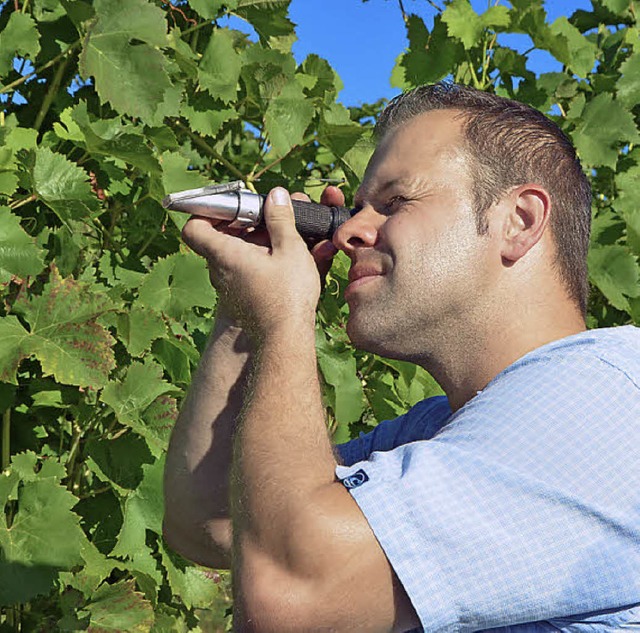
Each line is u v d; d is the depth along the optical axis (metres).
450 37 3.11
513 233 1.22
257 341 1.20
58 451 2.31
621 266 3.25
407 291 1.22
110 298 2.15
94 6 2.06
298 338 1.17
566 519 0.99
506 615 0.98
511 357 1.22
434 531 0.97
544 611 0.98
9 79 2.29
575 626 1.02
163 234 2.48
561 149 1.28
